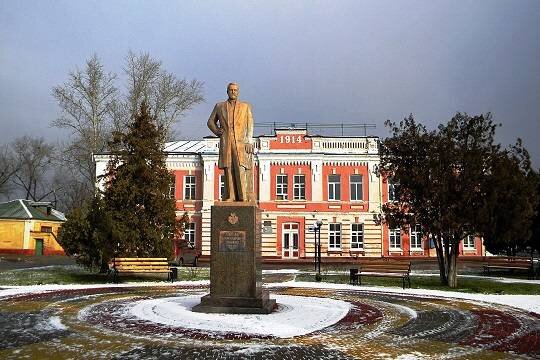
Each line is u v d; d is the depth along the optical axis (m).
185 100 44.41
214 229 11.93
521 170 23.34
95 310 12.84
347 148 44.38
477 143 21.33
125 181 24.78
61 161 45.50
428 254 42.66
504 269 30.97
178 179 44.69
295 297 15.78
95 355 8.20
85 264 23.66
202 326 10.42
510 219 21.61
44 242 55.38
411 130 22.33
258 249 12.18
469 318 12.43
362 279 23.98
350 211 43.34
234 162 12.36
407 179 21.81
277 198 43.59
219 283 11.84
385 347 8.95
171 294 16.83
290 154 43.62
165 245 24.91
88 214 23.42
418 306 14.60
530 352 8.80
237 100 12.87
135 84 43.06
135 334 9.75
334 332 10.17
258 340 9.27
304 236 43.19
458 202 20.91
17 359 7.96
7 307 13.48
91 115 42.22
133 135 25.78
